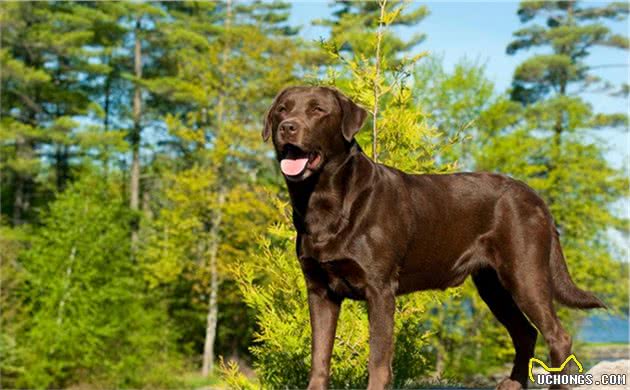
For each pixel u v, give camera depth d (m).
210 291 31.86
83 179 28.62
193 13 43.22
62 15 36.75
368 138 9.61
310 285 5.88
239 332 35.97
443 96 26.08
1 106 37.12
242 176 32.16
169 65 43.12
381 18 9.11
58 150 40.31
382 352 5.68
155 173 41.31
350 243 5.70
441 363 24.27
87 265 26.33
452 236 6.29
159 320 29.94
